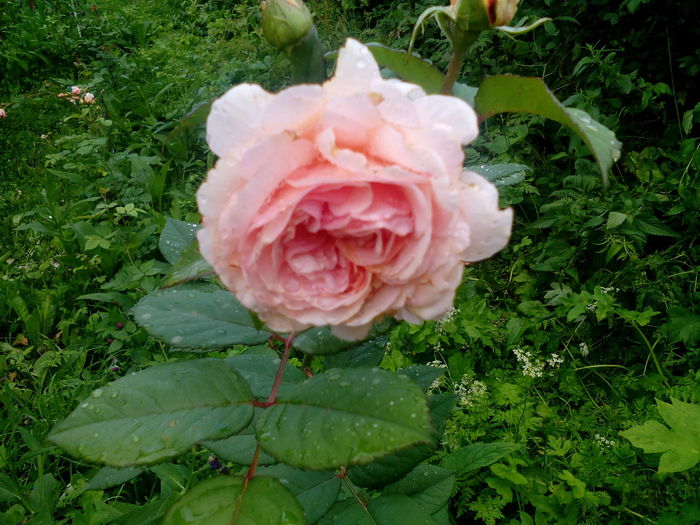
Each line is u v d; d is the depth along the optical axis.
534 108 0.18
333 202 0.15
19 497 0.49
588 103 0.76
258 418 0.19
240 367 0.29
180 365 0.20
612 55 0.76
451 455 0.49
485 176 0.25
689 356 0.61
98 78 1.16
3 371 0.67
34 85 1.39
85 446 0.18
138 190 0.92
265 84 1.01
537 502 0.48
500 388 0.58
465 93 0.22
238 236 0.15
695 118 0.70
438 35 0.95
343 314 0.16
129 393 0.19
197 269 0.18
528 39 0.88
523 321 0.67
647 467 0.53
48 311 0.73
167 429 0.18
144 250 0.83
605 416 0.57
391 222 0.15
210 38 1.34
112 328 0.69
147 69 1.38
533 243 0.78
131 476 0.30
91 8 1.72
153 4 1.86
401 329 0.62
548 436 0.53
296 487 0.26
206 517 0.18
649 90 0.74
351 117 0.14
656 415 0.56
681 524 0.45
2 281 0.78
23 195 0.99
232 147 0.15
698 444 0.42
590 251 0.73
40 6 1.65
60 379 0.66
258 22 1.29
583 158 0.78
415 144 0.15
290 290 0.16
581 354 0.65
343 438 0.17
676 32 0.78
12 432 0.55
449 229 0.15
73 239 0.82
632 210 0.68
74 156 1.02
